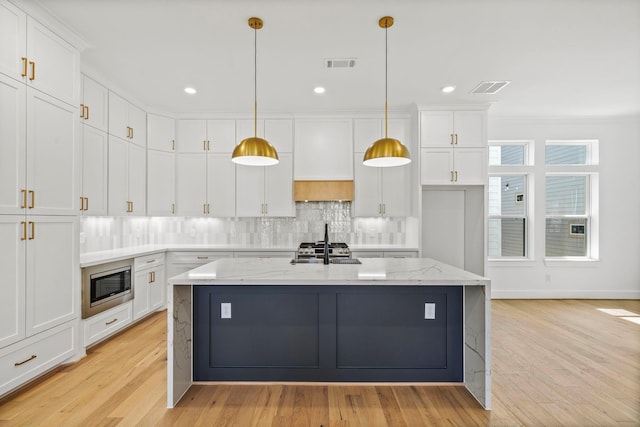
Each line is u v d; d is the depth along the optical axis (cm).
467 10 238
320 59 311
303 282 211
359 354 245
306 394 232
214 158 466
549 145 517
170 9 236
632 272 502
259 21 250
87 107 329
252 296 245
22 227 228
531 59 313
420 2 229
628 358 290
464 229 469
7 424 196
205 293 245
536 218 505
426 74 344
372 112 462
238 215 466
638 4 231
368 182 462
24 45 228
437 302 246
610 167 502
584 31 265
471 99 417
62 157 260
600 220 504
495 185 518
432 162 434
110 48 290
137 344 321
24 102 229
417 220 436
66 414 206
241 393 233
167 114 455
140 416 205
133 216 413
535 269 504
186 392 233
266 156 260
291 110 455
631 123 502
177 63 318
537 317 409
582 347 314
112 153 369
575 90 391
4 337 215
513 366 274
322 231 491
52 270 252
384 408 215
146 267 391
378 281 209
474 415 207
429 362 246
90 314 295
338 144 464
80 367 271
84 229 365
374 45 286
